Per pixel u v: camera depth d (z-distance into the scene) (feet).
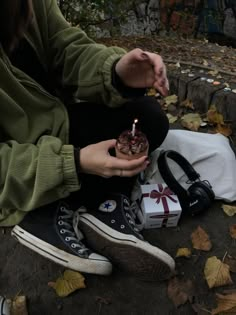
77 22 11.25
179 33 18.19
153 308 4.08
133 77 4.05
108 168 3.43
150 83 4.06
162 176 5.05
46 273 4.47
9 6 3.22
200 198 4.92
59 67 4.69
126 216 4.37
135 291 4.23
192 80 7.41
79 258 4.04
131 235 4.17
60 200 4.34
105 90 4.27
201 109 7.30
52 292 4.25
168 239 4.83
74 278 4.29
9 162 3.51
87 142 4.38
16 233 4.24
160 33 16.48
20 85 3.85
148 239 4.83
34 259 4.63
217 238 4.86
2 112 3.76
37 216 4.21
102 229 4.28
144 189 4.98
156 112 4.70
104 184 4.44
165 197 4.89
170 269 4.10
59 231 4.17
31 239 4.16
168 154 5.22
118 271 4.45
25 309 4.07
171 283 4.26
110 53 4.21
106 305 4.11
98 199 4.47
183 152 5.50
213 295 4.17
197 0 18.79
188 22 18.75
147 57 3.87
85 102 4.72
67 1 10.81
